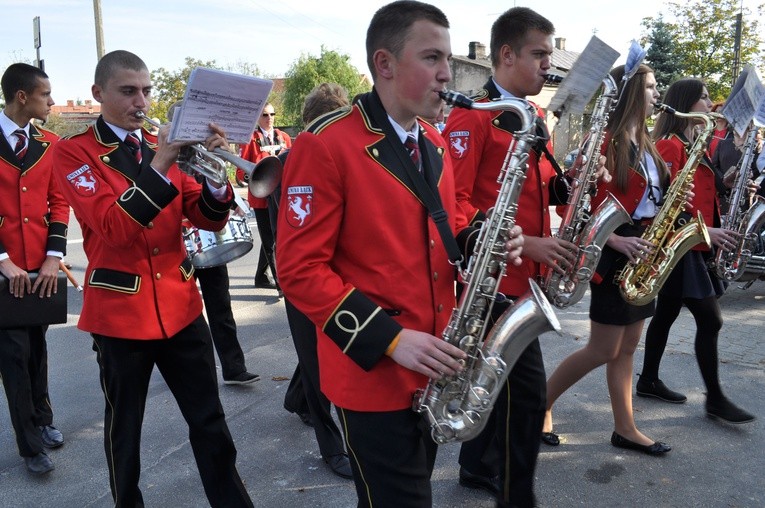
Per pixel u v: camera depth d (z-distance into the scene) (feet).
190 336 8.89
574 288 10.12
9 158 11.70
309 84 118.01
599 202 11.25
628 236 11.12
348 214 6.15
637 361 15.71
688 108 12.79
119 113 8.46
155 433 12.75
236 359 14.93
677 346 16.76
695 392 13.97
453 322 6.73
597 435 12.20
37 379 12.26
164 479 11.08
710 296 12.24
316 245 6.03
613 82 10.44
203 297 14.83
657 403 13.50
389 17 6.14
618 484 10.58
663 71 78.69
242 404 14.02
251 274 26.48
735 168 15.57
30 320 11.34
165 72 115.44
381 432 6.27
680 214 12.15
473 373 6.94
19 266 11.65
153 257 8.52
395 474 6.31
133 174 8.46
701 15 80.28
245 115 7.68
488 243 6.97
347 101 11.02
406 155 6.33
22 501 10.55
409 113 6.32
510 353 7.12
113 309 8.34
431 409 6.41
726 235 12.80
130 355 8.46
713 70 80.33
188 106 7.23
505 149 9.04
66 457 11.95
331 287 6.00
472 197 9.27
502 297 8.29
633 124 11.00
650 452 11.43
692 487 10.46
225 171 7.89
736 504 9.99
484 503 10.23
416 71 6.09
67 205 12.34
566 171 10.45
